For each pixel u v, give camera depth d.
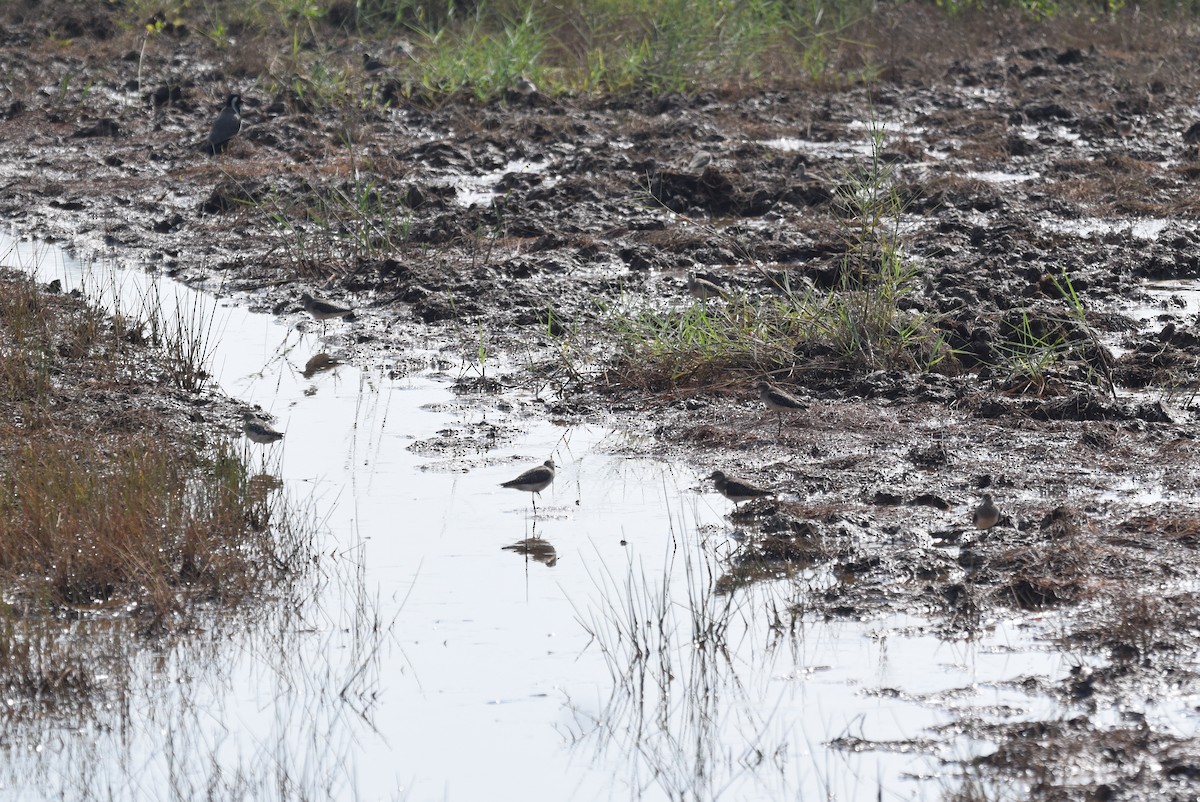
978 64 52.31
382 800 12.24
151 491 17.61
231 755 12.95
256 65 50.88
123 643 14.88
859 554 16.55
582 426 21.67
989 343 23.64
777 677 14.08
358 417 22.02
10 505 17.20
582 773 12.59
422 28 55.66
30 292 27.05
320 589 16.08
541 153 41.03
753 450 20.33
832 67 51.75
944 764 12.51
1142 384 22.72
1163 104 46.53
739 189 35.81
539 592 16.03
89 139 43.84
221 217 35.19
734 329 24.09
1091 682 13.55
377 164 39.28
